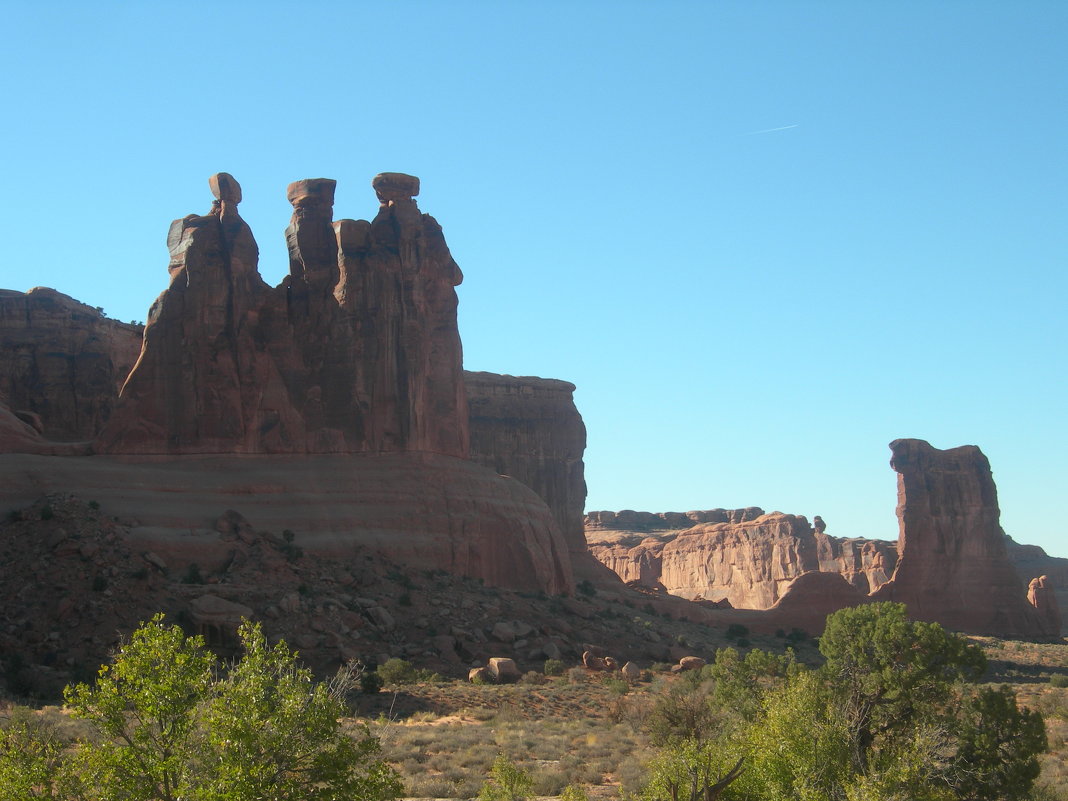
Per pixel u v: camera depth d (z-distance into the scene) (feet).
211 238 267.18
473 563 256.11
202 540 225.56
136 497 233.55
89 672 180.45
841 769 98.73
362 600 219.82
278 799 71.61
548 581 268.21
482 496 266.36
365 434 262.06
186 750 71.72
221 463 251.80
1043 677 288.92
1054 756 158.30
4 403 305.32
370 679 182.39
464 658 212.43
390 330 269.23
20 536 214.90
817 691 117.08
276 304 270.67
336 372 266.16
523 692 189.47
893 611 135.95
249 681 73.41
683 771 97.04
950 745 118.93
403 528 250.37
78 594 199.93
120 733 71.92
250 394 260.62
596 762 136.98
